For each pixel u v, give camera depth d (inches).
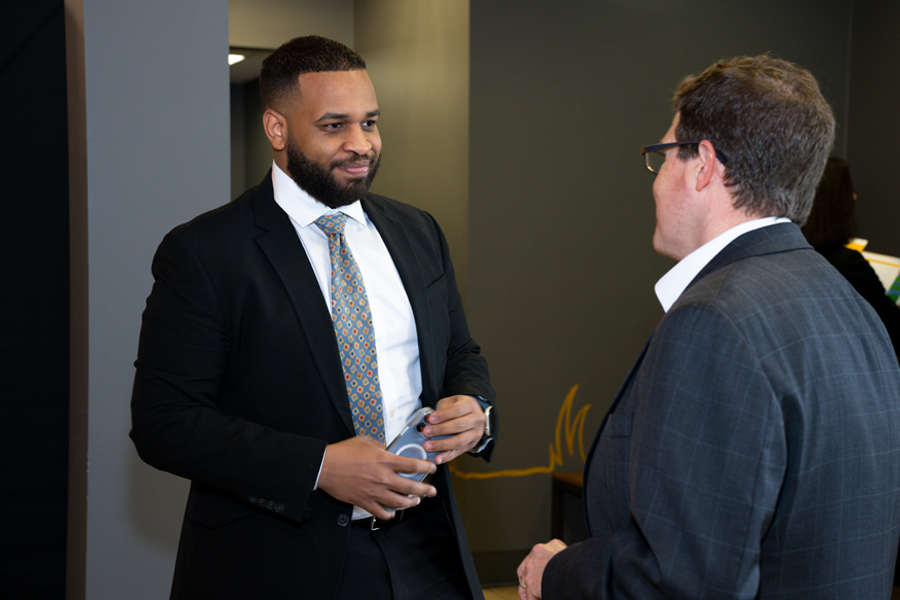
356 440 51.4
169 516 80.7
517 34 138.9
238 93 280.7
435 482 59.6
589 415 147.1
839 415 34.7
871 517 35.9
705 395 33.6
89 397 77.5
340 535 53.3
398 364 58.9
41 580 80.2
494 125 138.4
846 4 159.6
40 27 78.0
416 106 159.6
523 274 141.9
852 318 37.7
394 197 174.2
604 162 145.8
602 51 144.3
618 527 39.0
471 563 60.6
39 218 79.2
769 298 35.4
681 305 36.0
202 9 80.0
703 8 149.6
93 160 76.7
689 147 40.3
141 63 78.1
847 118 162.6
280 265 55.2
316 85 54.1
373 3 181.5
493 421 60.0
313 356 54.5
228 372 56.1
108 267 77.5
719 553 32.4
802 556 34.6
